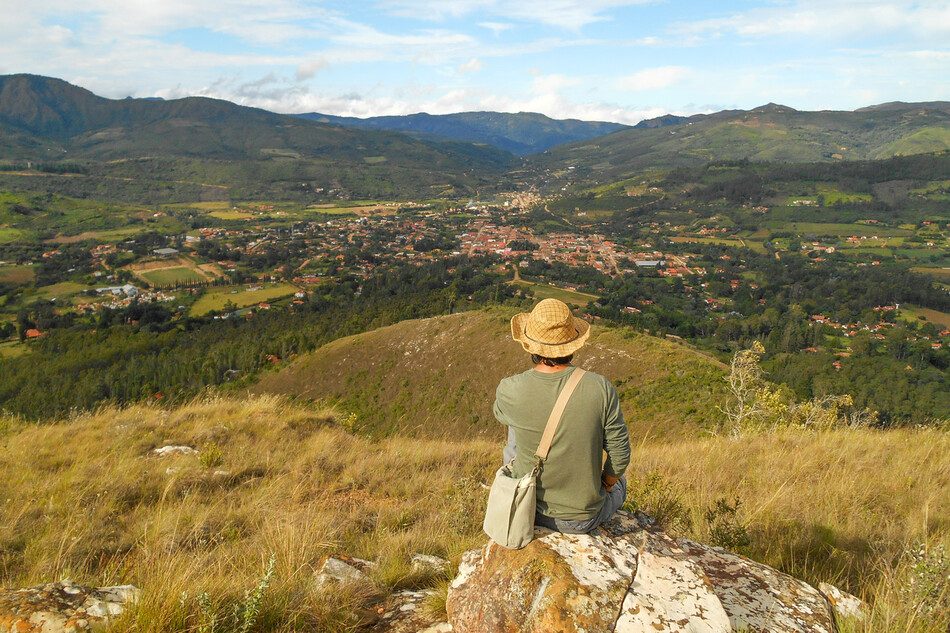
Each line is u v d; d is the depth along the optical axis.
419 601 2.72
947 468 5.45
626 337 42.31
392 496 5.69
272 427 8.33
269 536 3.78
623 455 2.16
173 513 4.60
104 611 2.21
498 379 46.38
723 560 2.38
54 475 5.51
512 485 2.17
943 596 2.29
